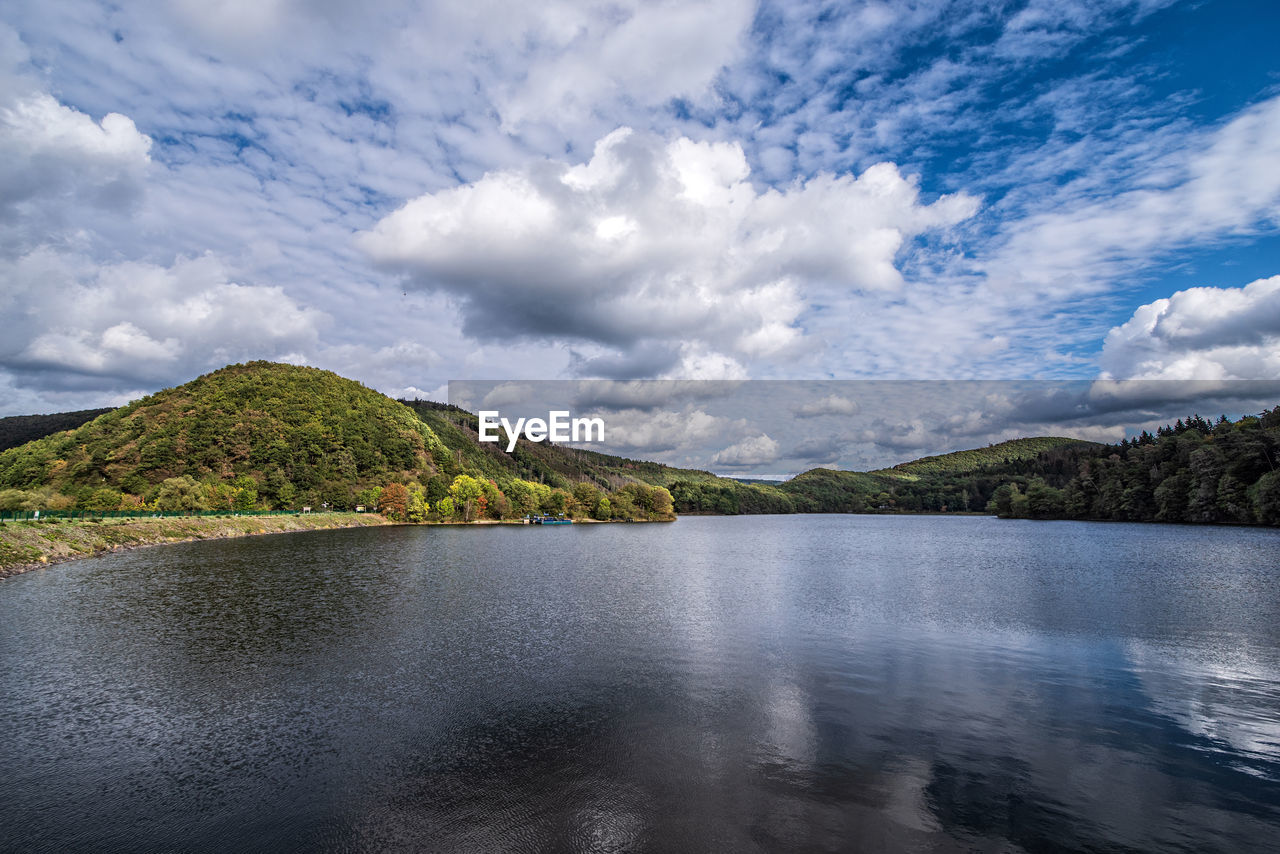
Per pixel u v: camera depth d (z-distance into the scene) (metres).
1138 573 49.97
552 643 26.05
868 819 11.80
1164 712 17.75
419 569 53.25
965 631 28.47
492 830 11.50
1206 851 10.81
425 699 18.94
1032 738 15.83
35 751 15.17
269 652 24.39
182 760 14.65
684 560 64.81
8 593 36.66
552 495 168.75
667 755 14.80
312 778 13.69
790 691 19.62
